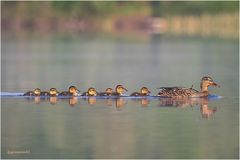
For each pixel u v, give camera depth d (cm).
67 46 7669
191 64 5297
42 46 7631
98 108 2794
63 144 2192
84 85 3762
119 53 6669
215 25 10812
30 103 2931
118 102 2944
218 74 4434
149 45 7819
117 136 2295
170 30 10988
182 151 2103
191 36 9294
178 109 2769
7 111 2741
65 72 4609
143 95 3066
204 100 3002
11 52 6719
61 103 2923
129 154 2075
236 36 9119
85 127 2430
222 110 2752
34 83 3850
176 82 3938
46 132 2359
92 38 9200
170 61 5631
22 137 2289
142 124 2475
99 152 2097
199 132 2352
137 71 4712
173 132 2350
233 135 2302
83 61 5647
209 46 7500
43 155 2070
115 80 4044
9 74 4444
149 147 2152
